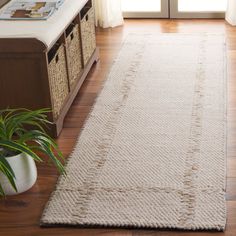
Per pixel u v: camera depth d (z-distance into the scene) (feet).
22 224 7.11
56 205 7.39
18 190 7.65
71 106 10.41
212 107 9.95
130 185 7.73
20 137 7.57
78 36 10.99
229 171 8.05
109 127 9.43
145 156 8.45
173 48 13.00
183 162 8.25
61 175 8.07
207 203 7.27
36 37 8.57
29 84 8.95
